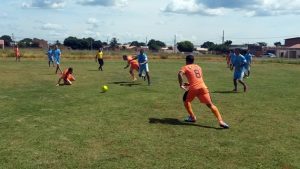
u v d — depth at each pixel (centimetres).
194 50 12675
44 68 3228
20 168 718
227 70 3531
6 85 1970
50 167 726
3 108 1284
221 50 11406
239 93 1805
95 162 756
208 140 925
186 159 782
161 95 1647
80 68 3356
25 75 2545
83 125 1051
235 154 820
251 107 1400
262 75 3097
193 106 1382
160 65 4238
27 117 1142
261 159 791
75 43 11931
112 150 832
